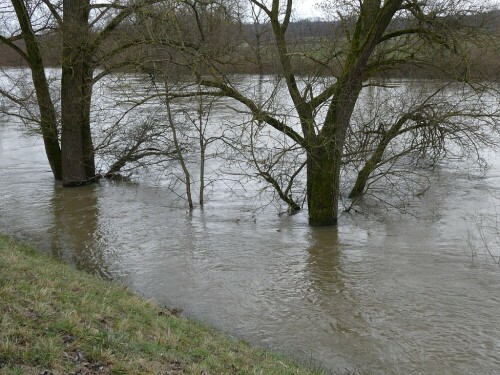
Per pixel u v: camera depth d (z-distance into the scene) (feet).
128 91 70.54
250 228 47.47
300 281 35.50
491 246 41.16
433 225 46.78
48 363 15.75
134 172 69.00
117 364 16.75
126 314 23.39
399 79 57.11
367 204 53.67
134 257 40.42
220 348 22.29
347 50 46.75
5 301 19.30
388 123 52.24
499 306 31.01
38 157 81.92
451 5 44.42
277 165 57.47
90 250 42.01
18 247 36.24
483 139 51.98
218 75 50.06
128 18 56.44
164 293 33.65
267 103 48.80
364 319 29.86
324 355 26.00
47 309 19.56
